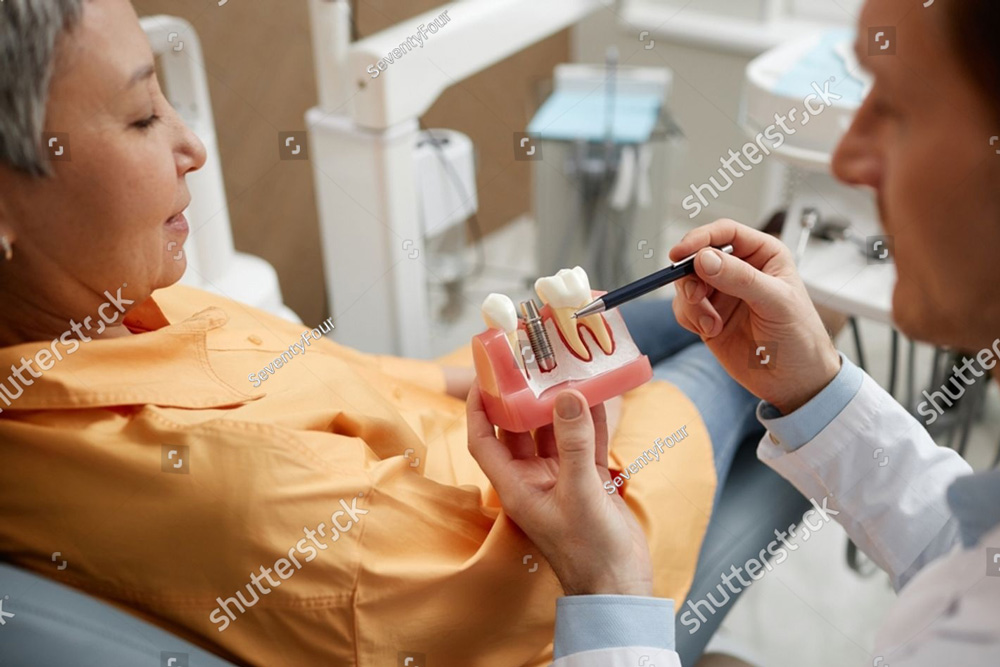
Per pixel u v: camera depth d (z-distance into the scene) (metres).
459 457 0.90
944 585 0.47
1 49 0.59
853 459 0.73
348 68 1.45
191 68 1.27
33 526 0.68
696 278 0.72
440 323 2.11
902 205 0.42
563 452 0.64
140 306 0.81
